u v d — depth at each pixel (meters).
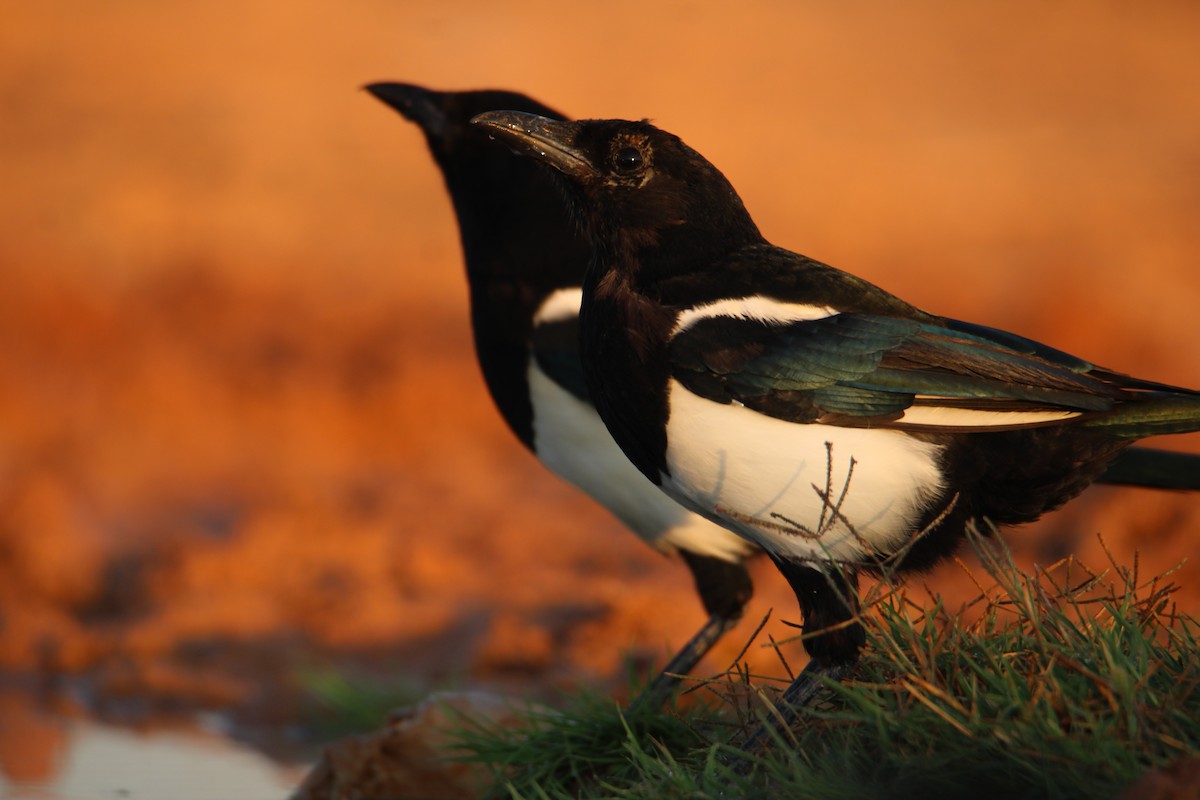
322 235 25.39
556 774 7.24
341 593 12.82
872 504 6.24
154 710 11.07
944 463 6.28
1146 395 6.36
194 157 29.17
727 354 6.22
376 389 18.77
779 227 24.78
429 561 13.39
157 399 18.62
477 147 8.81
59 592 13.12
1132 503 12.36
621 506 8.63
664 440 6.40
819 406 6.17
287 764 9.77
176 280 22.34
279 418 18.28
